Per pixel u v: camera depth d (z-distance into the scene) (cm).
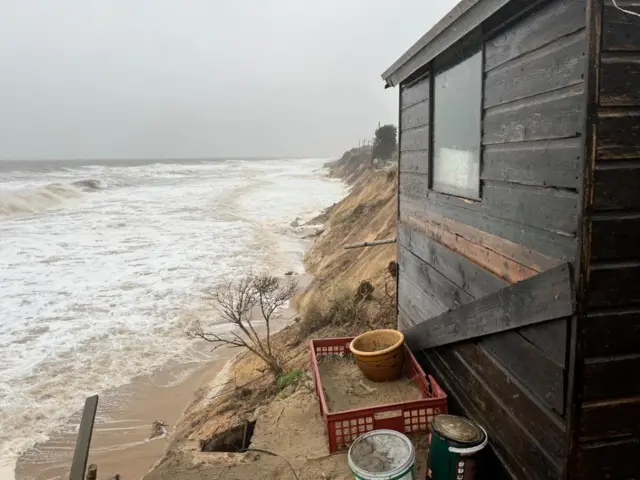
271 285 1255
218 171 9644
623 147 221
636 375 241
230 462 422
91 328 1211
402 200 582
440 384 443
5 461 727
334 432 404
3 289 1516
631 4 213
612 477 252
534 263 272
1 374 974
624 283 232
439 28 364
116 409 862
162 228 2653
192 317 1284
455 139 398
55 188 4112
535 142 266
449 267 416
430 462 336
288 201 3894
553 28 245
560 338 248
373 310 927
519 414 298
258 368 914
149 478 408
